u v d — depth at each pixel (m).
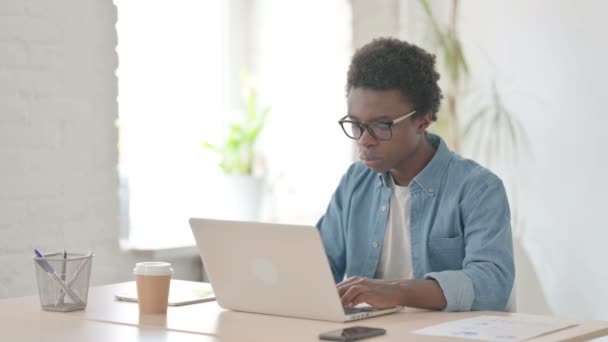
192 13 4.54
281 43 4.66
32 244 3.31
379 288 2.02
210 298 2.28
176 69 4.46
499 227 2.25
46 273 2.11
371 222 2.47
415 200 2.38
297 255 1.94
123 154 4.21
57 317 2.04
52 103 3.36
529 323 1.91
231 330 1.86
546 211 3.87
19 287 3.28
